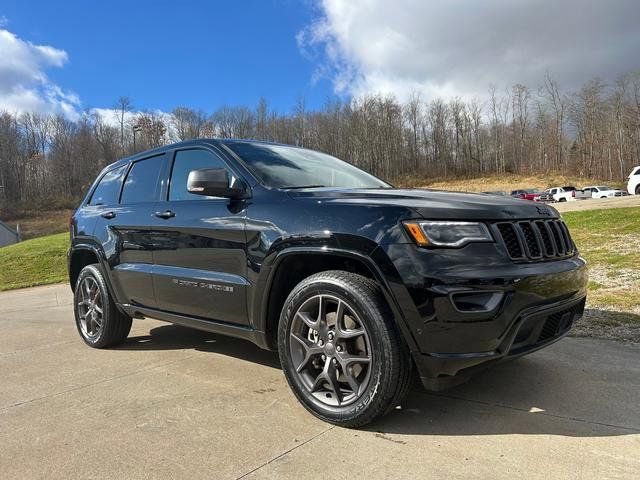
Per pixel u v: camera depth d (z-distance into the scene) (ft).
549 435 8.40
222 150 12.14
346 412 8.86
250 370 12.56
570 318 10.08
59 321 21.01
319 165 13.17
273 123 281.95
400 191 10.20
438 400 10.05
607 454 7.70
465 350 8.05
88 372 12.89
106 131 290.35
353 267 9.55
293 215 9.74
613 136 263.90
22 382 12.25
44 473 7.64
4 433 9.16
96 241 15.15
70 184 293.23
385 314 8.48
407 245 8.24
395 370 8.41
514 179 274.16
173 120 274.36
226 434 8.81
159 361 13.67
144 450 8.29
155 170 13.98
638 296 18.03
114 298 14.75
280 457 7.91
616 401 9.71
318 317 9.38
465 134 311.06
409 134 313.73
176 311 12.64
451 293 7.91
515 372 11.50
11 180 285.23
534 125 297.53
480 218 8.60
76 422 9.56
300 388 9.57
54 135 296.51
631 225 34.91
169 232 12.40
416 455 7.83
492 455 7.76
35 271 45.78
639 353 12.51
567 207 66.28
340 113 300.20
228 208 11.09
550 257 9.41
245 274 10.50
